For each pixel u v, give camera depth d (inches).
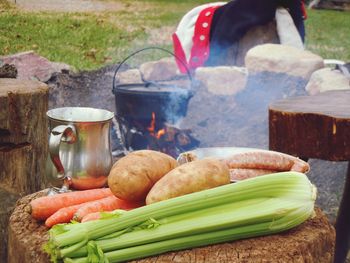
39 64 85.7
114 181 36.7
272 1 88.4
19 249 35.5
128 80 89.5
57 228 33.5
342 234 64.0
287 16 89.6
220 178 36.1
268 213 34.7
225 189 34.9
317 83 80.8
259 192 35.1
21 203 40.6
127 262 33.8
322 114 54.1
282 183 35.3
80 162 39.9
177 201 34.6
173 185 35.5
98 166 40.2
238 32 89.1
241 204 35.0
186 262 33.3
